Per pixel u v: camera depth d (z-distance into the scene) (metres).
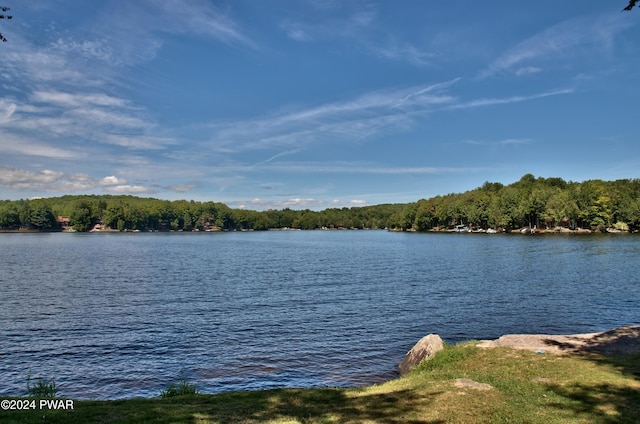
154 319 28.17
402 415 9.92
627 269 50.94
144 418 9.67
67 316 28.95
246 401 11.30
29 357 20.50
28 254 80.44
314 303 33.75
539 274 48.84
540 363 13.95
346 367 19.11
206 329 25.62
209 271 55.91
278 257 79.06
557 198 135.00
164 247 107.19
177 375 18.16
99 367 19.16
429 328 25.77
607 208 132.25
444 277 48.34
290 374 18.22
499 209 152.75
